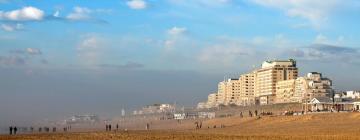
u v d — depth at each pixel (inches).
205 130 6835.6
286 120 7524.6
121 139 3993.6
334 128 5629.9
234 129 6752.0
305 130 5511.8
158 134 4906.5
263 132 5433.1
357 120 6560.0
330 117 7145.7
